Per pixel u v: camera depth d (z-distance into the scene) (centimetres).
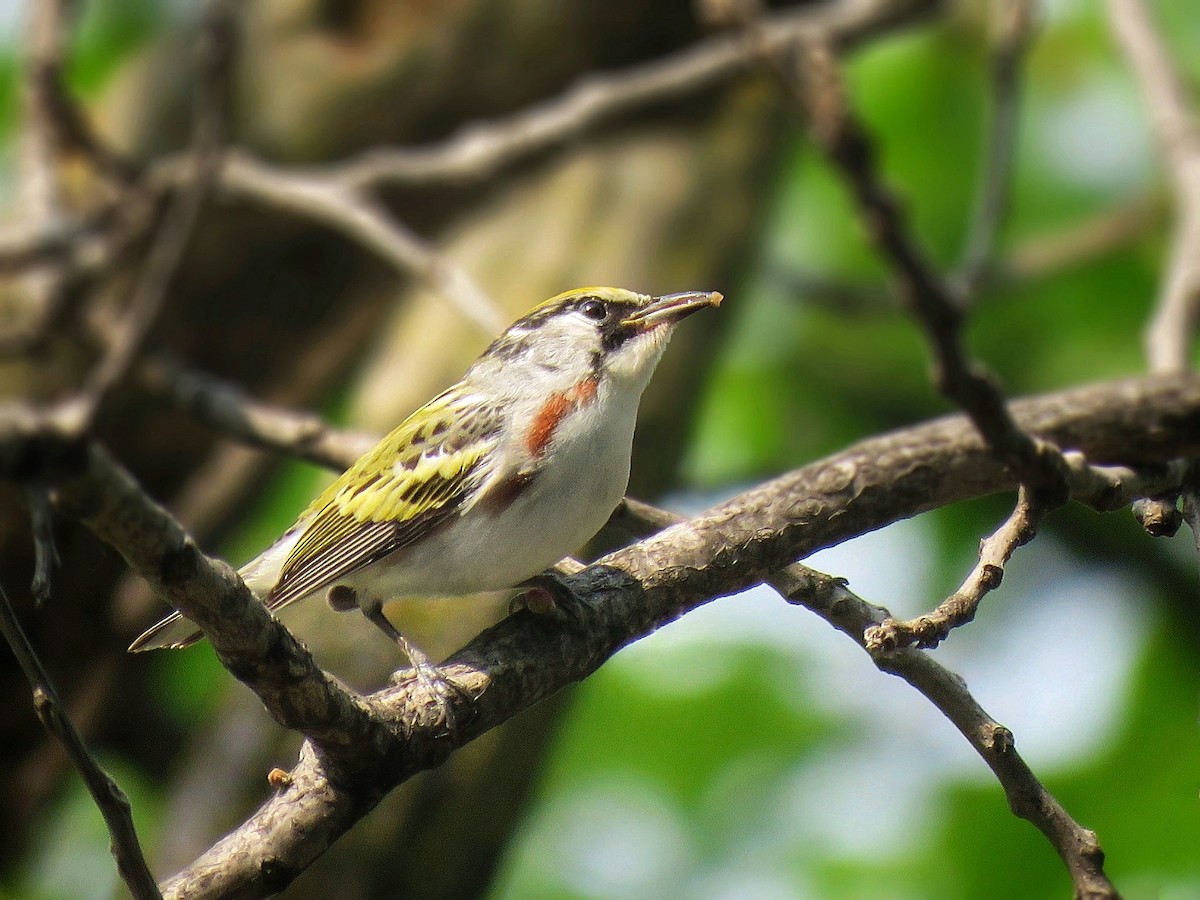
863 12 1091
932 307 505
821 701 1327
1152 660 1293
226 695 1158
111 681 1292
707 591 712
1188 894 1105
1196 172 1055
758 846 1277
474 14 1313
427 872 1022
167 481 1326
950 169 1454
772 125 1312
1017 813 593
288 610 1048
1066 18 1457
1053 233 1466
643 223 1239
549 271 1217
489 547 817
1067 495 609
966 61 1455
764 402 1487
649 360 855
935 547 1384
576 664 674
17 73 1406
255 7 1326
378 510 828
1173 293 973
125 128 1302
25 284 1205
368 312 1378
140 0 1462
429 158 1139
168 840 1065
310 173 1190
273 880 574
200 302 1315
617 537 1080
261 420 973
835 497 732
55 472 430
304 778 588
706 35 1330
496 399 837
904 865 1209
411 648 820
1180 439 828
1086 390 841
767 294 1501
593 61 1333
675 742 1323
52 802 1328
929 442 752
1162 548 1382
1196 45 1473
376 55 1319
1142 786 1168
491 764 1034
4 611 502
